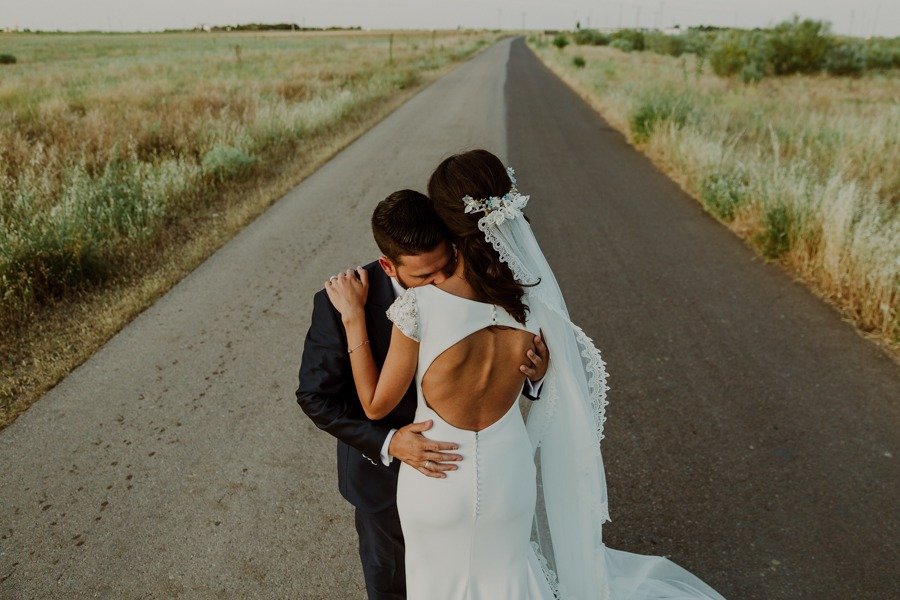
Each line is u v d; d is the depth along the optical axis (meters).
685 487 2.99
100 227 6.15
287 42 63.50
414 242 1.37
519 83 22.75
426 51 42.94
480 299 1.49
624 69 26.38
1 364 4.15
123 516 2.87
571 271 5.67
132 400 3.75
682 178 8.73
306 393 1.61
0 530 2.80
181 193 7.59
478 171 1.41
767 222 5.98
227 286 5.35
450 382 1.55
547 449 2.01
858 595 2.42
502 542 1.76
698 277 5.50
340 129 12.62
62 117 11.77
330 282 1.59
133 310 4.87
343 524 2.81
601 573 2.06
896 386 3.78
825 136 9.59
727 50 21.98
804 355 4.16
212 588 2.50
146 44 61.19
